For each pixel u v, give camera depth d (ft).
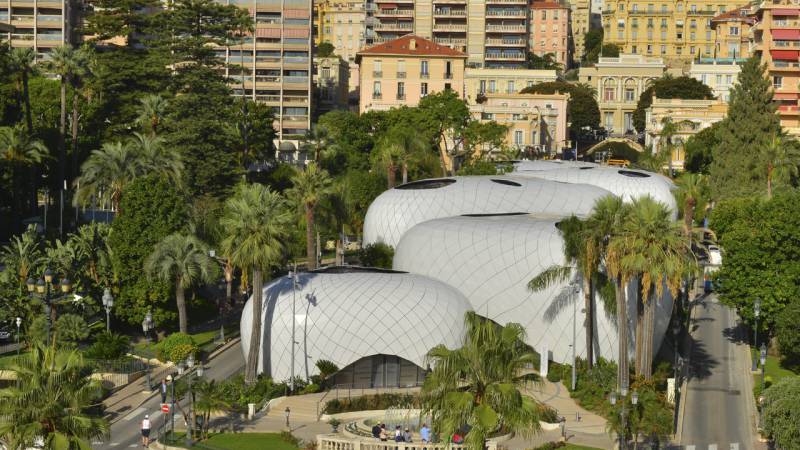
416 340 630.74
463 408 386.73
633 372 638.53
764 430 537.65
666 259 581.12
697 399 619.67
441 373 390.83
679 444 546.26
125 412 574.15
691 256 619.67
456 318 648.79
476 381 392.27
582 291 654.94
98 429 395.34
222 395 584.81
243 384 610.24
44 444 381.19
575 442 531.09
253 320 616.80
